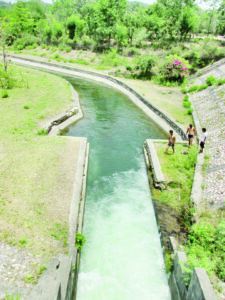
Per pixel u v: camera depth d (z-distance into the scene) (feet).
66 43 177.78
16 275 19.39
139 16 154.30
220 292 17.63
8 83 79.36
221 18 156.46
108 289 22.71
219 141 43.47
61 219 26.43
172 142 42.88
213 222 26.50
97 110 76.33
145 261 25.77
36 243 22.80
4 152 38.88
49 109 64.03
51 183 32.48
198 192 32.45
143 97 84.64
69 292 18.69
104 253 26.45
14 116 55.42
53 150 41.86
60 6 193.67
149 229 30.07
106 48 158.71
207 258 20.01
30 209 26.96
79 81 117.80
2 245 21.90
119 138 57.31
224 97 63.57
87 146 48.67
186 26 136.67
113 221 31.09
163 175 37.09
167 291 22.86
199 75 104.83
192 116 65.92
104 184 39.14
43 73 116.16
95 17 155.63
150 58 114.11
